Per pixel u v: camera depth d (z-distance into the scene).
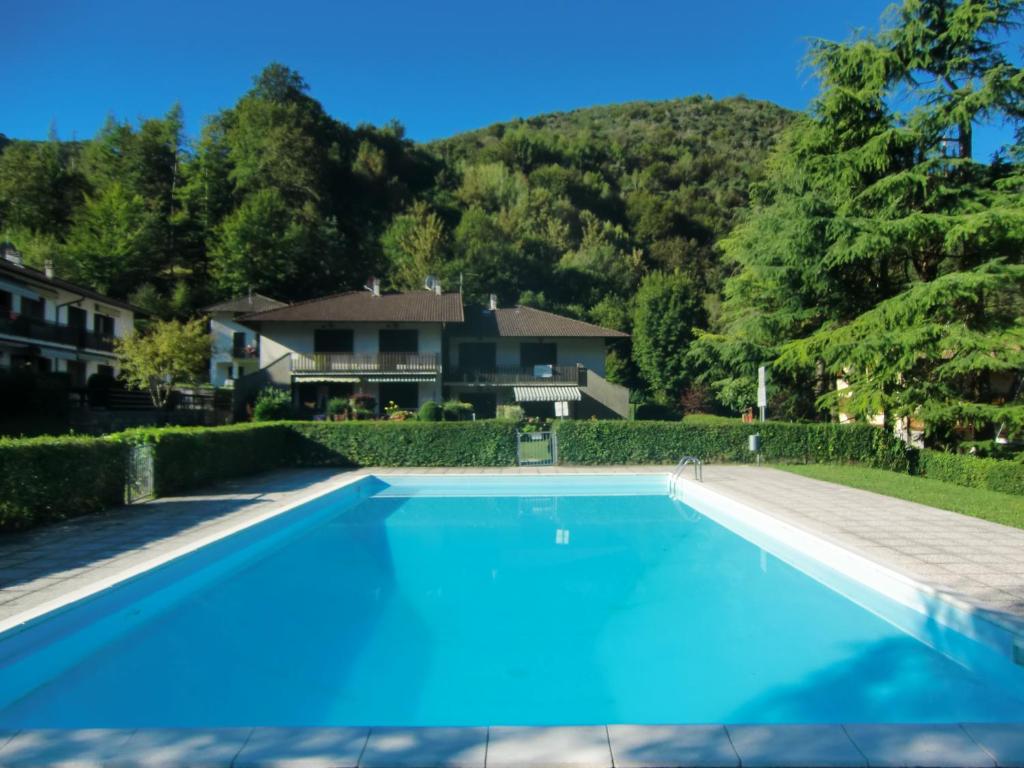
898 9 20.34
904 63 20.84
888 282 22.34
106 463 11.70
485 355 38.91
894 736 3.41
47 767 3.17
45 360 33.31
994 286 17.56
